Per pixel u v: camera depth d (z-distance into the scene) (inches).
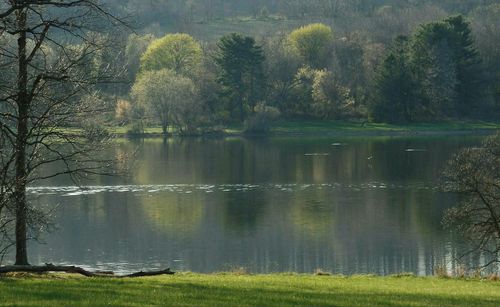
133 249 2630.4
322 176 4471.0
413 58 7298.2
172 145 6284.5
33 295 1019.9
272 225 3056.1
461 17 7539.4
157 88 6786.4
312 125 7401.6
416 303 1080.8
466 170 2127.2
